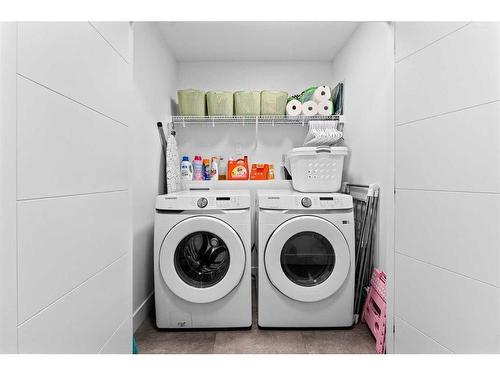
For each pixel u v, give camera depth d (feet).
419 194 3.92
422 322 3.89
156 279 5.91
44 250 2.12
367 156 6.74
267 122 8.80
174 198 5.87
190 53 8.73
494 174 2.87
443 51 3.48
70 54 2.45
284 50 8.61
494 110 2.87
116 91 3.35
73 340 2.49
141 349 5.39
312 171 6.70
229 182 8.58
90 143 2.78
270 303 5.99
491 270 2.90
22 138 1.92
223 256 6.13
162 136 7.64
